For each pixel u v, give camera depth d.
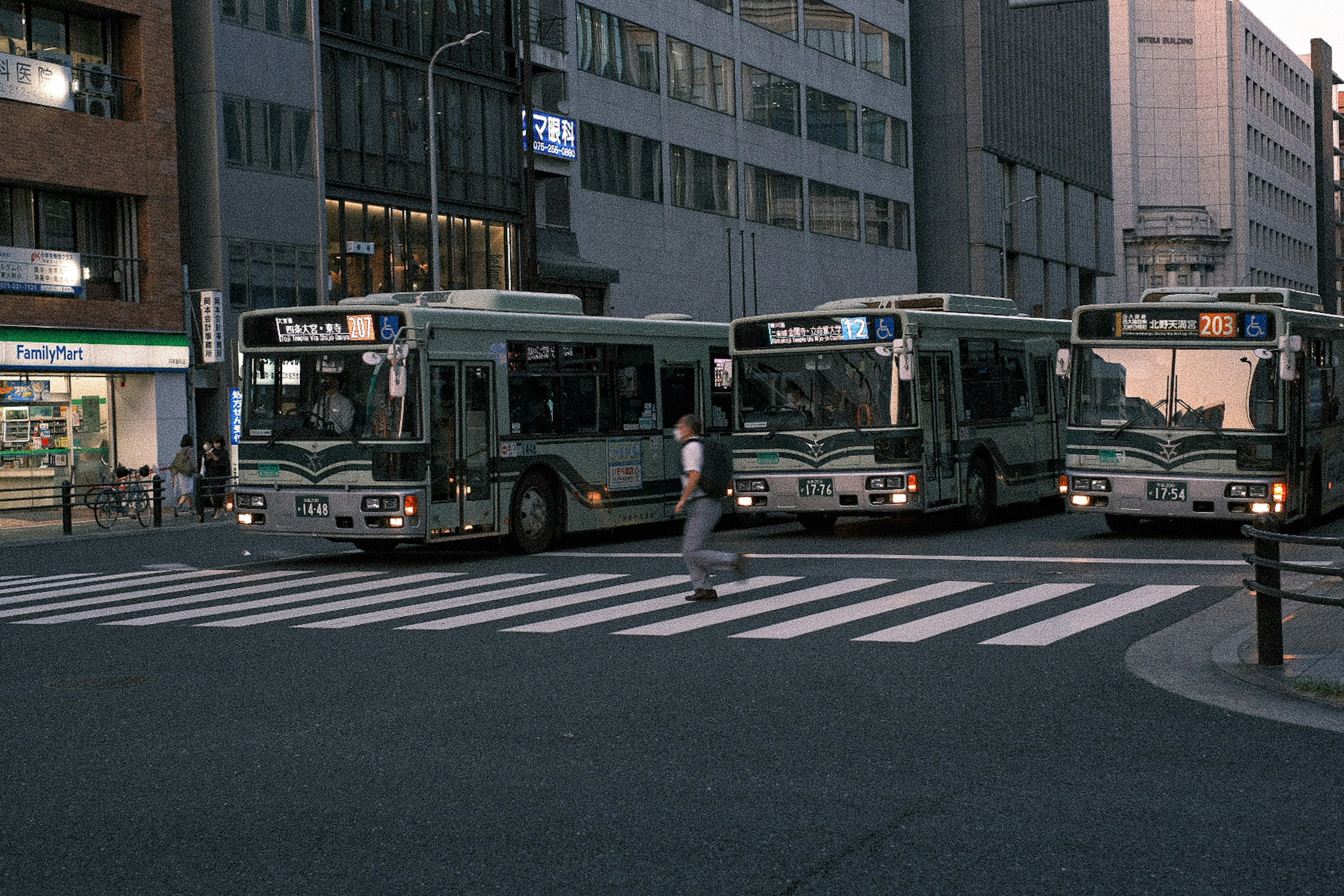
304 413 18.03
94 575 18.52
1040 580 15.12
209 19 35.62
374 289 40.22
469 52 43.59
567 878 5.50
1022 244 78.06
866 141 65.12
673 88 52.47
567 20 47.19
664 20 51.97
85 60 33.44
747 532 22.92
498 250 44.72
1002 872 5.48
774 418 20.59
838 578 15.71
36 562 21.20
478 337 18.42
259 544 23.08
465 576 16.81
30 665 11.04
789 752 7.54
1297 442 18.59
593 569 17.25
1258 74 120.75
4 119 30.95
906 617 12.52
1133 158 114.94
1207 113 115.81
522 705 8.97
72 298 32.69
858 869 5.54
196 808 6.66
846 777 6.98
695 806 6.50
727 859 5.70
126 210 34.19
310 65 38.12
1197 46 116.12
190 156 35.94
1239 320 18.39
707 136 54.25
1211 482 18.34
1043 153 80.94
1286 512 18.20
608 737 7.98
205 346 34.94
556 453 19.69
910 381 19.86
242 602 14.86
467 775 7.16
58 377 32.84
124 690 9.81
